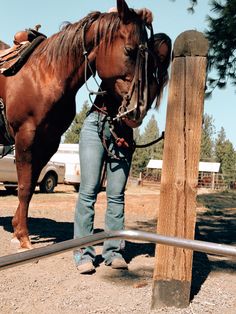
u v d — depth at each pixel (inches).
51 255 56.6
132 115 145.5
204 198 691.4
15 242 195.5
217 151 2484.0
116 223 163.9
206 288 140.1
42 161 187.8
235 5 303.9
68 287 143.1
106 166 166.1
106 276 154.5
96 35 156.1
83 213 159.5
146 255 185.6
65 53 166.6
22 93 174.2
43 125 174.4
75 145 762.2
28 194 185.9
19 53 181.8
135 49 145.5
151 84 147.8
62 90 169.2
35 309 125.9
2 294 136.5
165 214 125.0
